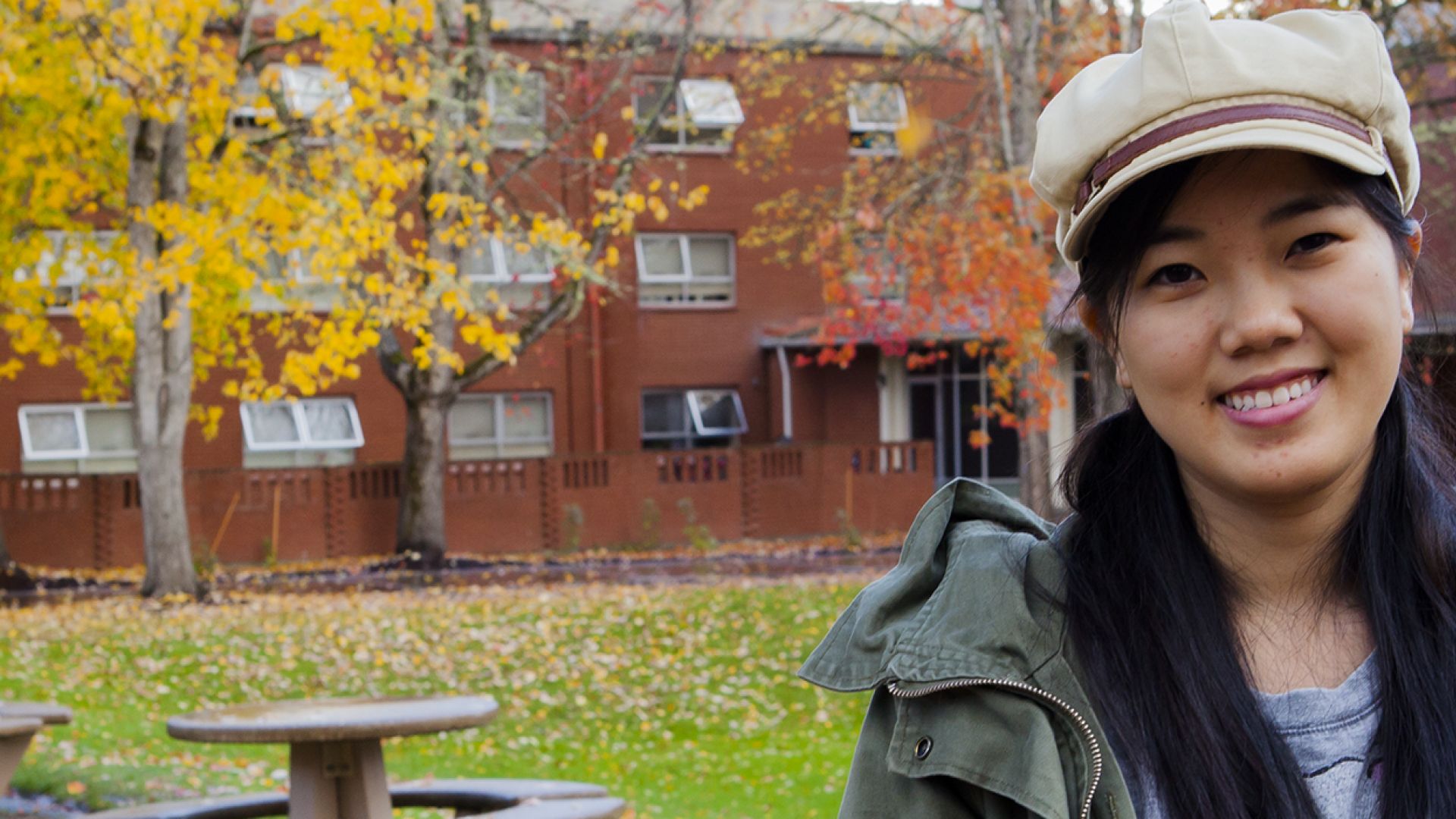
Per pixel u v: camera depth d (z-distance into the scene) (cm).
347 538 2547
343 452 2744
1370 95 102
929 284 1630
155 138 1684
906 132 2102
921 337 2864
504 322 2762
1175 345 106
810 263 2977
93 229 1688
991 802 111
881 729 118
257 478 2502
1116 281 110
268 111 1576
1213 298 106
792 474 2808
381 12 1427
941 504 125
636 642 1409
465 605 1686
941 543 125
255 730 541
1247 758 107
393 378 2411
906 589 121
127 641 1420
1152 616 112
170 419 1869
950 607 116
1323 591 113
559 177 2817
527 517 2661
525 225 2648
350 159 1466
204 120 1669
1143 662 111
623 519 2720
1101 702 111
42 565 2380
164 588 1852
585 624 1496
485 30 2066
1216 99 102
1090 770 108
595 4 2852
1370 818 108
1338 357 104
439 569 2384
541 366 2869
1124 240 108
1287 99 101
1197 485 114
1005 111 1566
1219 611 112
